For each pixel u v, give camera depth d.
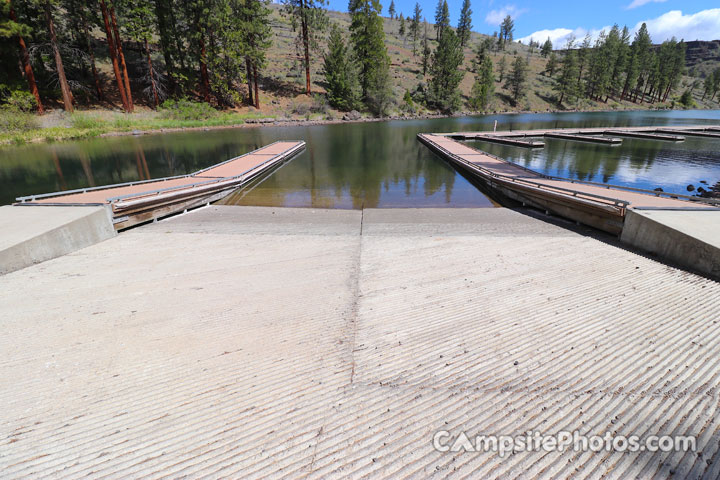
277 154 14.31
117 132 22.31
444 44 42.53
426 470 1.79
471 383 2.40
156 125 24.45
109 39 23.88
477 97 48.16
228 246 5.47
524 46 113.81
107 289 3.96
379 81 37.72
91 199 6.65
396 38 80.31
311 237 5.93
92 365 2.67
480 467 1.80
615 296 3.58
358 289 3.91
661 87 71.94
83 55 24.89
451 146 16.48
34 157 14.75
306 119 32.19
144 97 28.94
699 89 92.25
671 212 5.12
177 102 28.69
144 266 4.65
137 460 1.88
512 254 4.91
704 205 5.67
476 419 2.10
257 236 5.99
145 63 29.48
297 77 39.72
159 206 7.04
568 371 2.49
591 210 6.13
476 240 5.60
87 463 1.87
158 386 2.45
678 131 22.03
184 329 3.14
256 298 3.72
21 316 3.38
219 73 30.67
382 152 16.75
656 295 3.56
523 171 10.31
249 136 22.47
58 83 24.31
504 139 18.72
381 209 8.13
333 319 3.28
